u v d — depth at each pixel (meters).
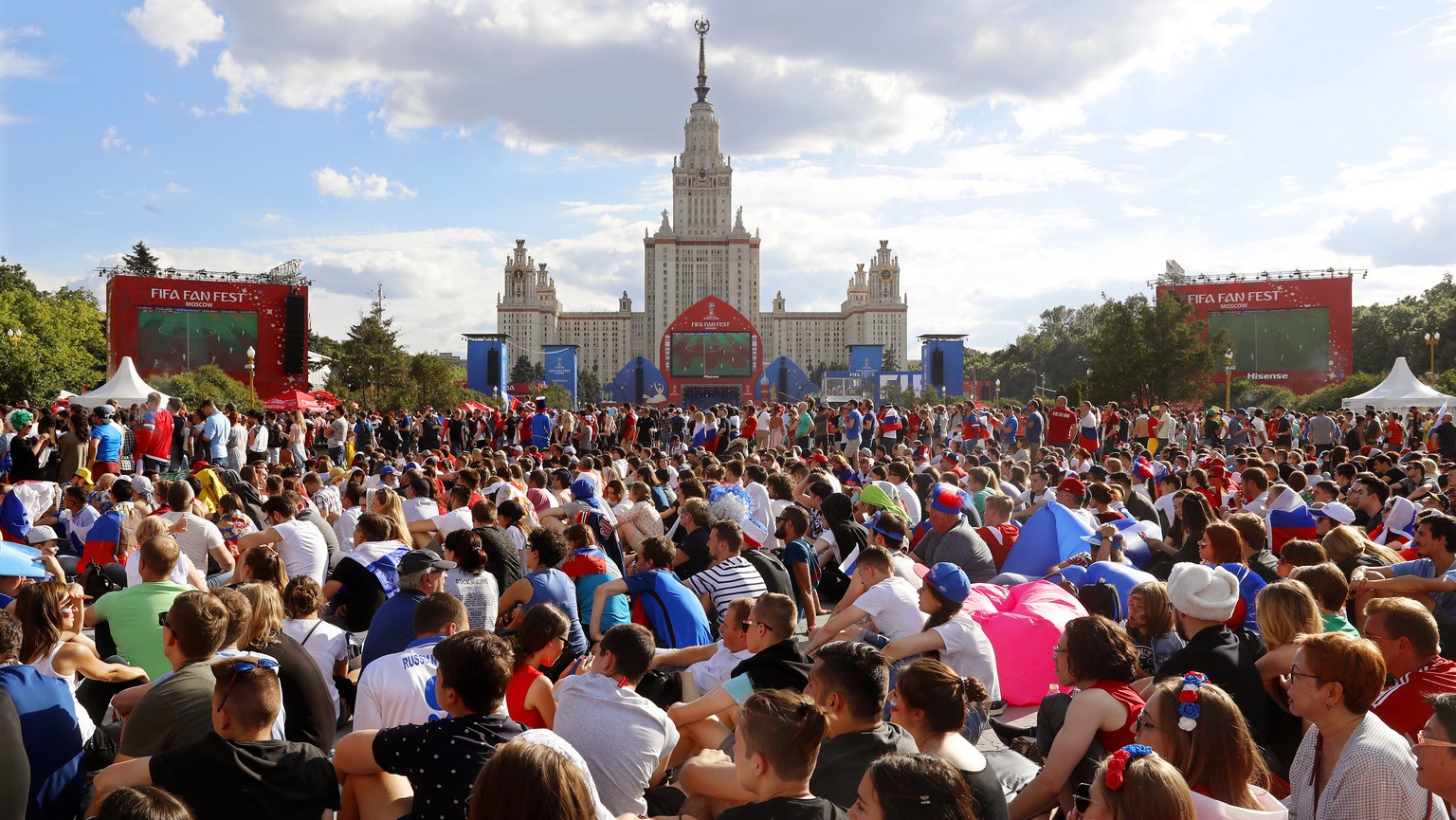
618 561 11.42
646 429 33.00
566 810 2.70
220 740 3.69
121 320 50.88
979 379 163.50
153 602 6.22
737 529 7.92
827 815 3.18
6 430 21.23
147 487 13.48
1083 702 4.29
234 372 52.94
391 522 8.69
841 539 10.61
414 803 3.76
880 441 29.50
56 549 10.03
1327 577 5.92
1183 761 3.60
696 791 4.28
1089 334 124.88
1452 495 11.81
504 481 13.69
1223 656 4.91
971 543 9.05
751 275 189.00
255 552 6.70
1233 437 30.28
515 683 5.25
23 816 3.75
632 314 192.25
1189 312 53.88
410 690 4.89
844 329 192.50
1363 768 3.73
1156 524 10.59
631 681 4.62
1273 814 3.34
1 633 4.23
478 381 66.25
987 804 3.79
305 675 5.08
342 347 58.47
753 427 29.31
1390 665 4.62
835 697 3.98
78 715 4.67
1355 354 83.56
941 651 5.95
